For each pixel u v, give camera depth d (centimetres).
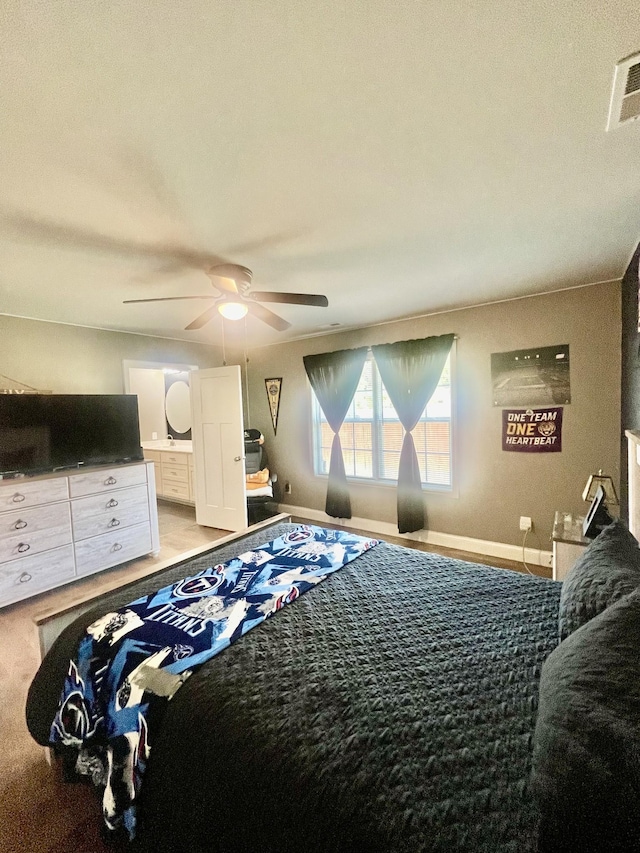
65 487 308
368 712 99
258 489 462
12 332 345
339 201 165
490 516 359
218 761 94
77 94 102
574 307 305
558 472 322
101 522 331
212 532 433
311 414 481
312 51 93
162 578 180
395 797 77
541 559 333
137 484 358
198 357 500
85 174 139
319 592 166
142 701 111
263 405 529
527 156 138
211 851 89
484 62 97
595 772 61
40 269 231
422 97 108
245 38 89
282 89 104
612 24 87
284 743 91
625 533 146
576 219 187
